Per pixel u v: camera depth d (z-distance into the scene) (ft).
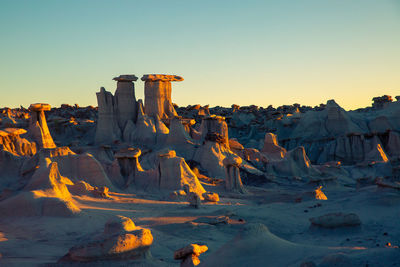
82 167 149.28
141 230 56.03
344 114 304.09
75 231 83.76
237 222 90.33
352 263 36.14
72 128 255.70
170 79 257.96
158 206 120.47
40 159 142.72
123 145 219.00
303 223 89.10
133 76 246.47
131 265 51.03
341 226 75.31
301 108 453.99
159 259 58.75
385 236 69.82
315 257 39.78
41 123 192.44
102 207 111.75
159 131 234.99
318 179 200.54
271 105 443.32
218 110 419.13
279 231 81.76
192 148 220.23
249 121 398.42
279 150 253.24
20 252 63.57
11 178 145.48
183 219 95.96
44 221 90.43
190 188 151.12
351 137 278.05
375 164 232.94
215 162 205.16
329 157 281.33
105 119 235.81
